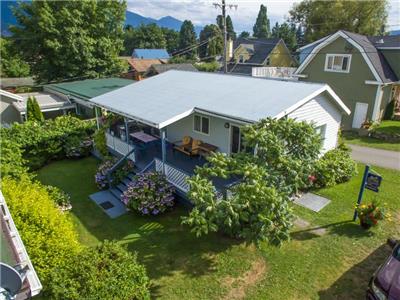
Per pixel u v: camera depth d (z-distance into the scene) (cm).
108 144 1535
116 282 590
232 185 945
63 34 3170
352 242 852
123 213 1066
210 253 829
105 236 929
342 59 2198
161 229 957
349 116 2247
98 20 3400
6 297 369
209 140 1318
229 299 675
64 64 3244
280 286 706
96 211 1083
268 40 4544
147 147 1458
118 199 1169
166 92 1427
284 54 4528
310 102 1205
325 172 1180
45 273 637
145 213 1008
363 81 2109
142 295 625
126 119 1338
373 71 2036
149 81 1728
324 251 818
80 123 1758
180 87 1465
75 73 3362
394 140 1861
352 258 789
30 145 1469
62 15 3084
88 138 1675
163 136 1097
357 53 2095
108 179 1237
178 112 1127
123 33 3716
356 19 3981
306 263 776
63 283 574
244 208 720
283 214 707
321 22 4175
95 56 3475
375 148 1734
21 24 3334
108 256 649
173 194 1088
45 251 666
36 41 3250
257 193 707
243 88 1293
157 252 841
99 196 1198
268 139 829
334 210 1022
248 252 826
